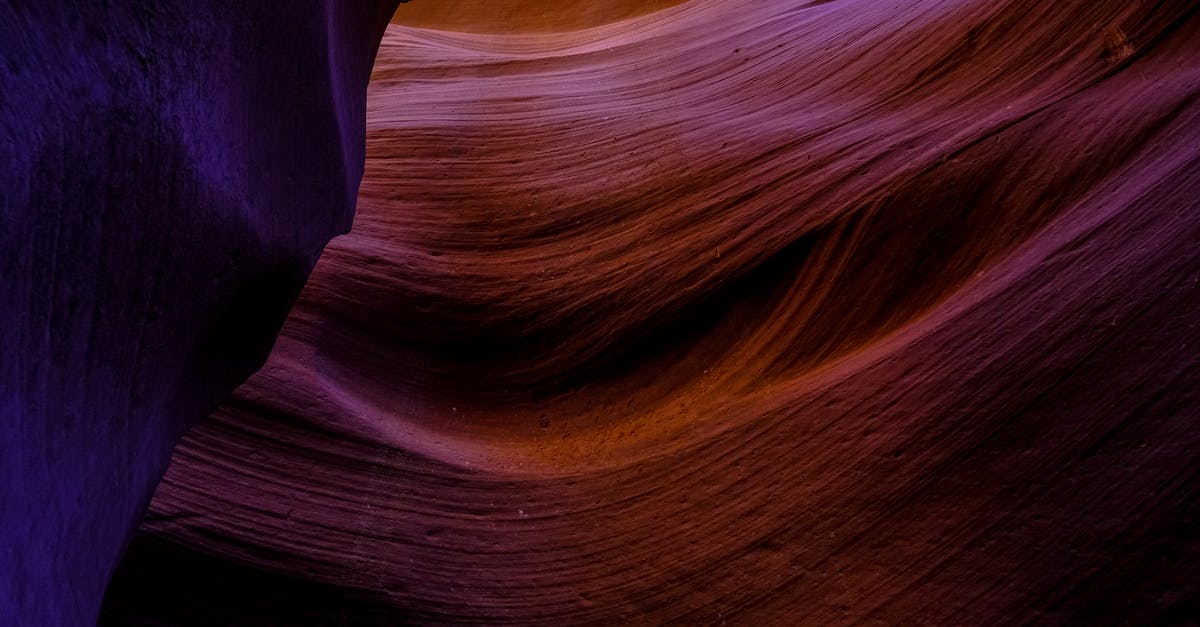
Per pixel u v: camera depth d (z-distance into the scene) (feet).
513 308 21.44
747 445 15.42
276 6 8.74
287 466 16.63
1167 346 11.53
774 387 17.08
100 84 5.21
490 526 16.10
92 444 5.60
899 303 16.83
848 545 13.07
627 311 20.44
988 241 16.07
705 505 14.99
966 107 19.54
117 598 14.48
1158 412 11.14
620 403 19.53
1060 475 11.57
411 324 21.15
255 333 10.57
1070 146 15.81
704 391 18.40
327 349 19.60
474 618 14.78
